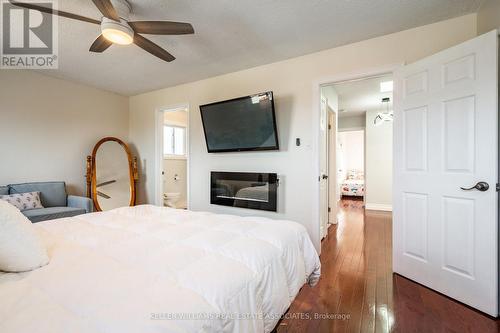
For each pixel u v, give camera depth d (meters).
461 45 1.75
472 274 1.70
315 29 2.24
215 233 1.30
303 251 1.47
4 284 0.79
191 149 3.72
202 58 2.86
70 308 0.65
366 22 2.13
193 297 0.71
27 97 3.27
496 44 1.58
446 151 1.85
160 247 1.10
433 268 1.94
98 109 4.05
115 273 0.85
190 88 3.71
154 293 0.72
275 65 2.96
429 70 1.96
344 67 2.54
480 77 1.65
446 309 1.70
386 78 3.43
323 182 3.37
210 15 2.04
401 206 2.19
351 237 3.39
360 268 2.38
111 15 1.63
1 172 3.07
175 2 1.86
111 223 1.56
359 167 8.14
